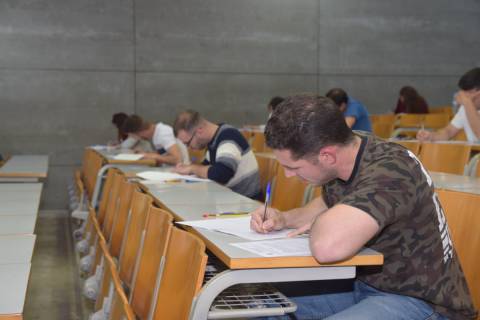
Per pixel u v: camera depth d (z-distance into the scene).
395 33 8.52
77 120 7.47
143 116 7.70
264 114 8.10
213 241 1.65
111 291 2.21
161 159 5.22
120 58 7.57
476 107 4.52
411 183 1.49
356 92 8.44
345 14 8.32
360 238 1.40
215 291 1.44
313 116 1.51
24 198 3.30
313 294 1.88
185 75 7.81
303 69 8.21
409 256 1.54
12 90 7.26
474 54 8.82
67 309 3.54
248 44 8.00
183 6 7.75
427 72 8.70
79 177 5.97
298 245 1.58
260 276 1.46
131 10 7.59
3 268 1.68
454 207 1.96
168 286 1.69
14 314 1.26
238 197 2.78
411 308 1.53
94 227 3.38
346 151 1.55
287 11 8.11
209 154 3.89
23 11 7.25
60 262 4.69
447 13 8.72
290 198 3.29
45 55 7.34
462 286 1.59
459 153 3.73
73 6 7.40
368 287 1.65
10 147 7.29
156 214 2.04
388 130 6.66
